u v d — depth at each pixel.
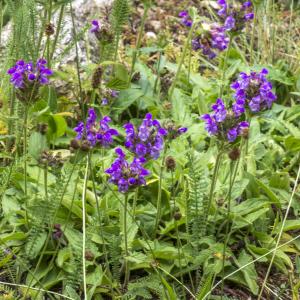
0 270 0.84
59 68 1.18
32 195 0.91
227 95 1.16
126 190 0.74
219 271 0.81
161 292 0.77
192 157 0.86
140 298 0.82
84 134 0.75
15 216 0.89
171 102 1.16
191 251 0.84
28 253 0.79
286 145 1.12
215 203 0.91
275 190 1.01
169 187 0.96
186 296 0.83
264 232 0.93
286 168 1.09
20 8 1.00
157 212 0.86
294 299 0.81
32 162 0.96
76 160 0.78
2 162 1.03
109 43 1.00
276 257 0.90
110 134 0.75
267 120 1.17
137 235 0.88
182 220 0.88
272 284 0.88
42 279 0.82
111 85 0.95
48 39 1.04
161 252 0.83
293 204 0.99
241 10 1.07
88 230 0.83
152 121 0.76
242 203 0.93
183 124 1.11
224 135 0.78
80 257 0.76
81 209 0.87
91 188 0.94
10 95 1.04
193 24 1.16
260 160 1.08
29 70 0.79
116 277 0.80
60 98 1.13
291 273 0.86
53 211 0.81
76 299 0.75
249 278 0.84
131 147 0.76
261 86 0.87
